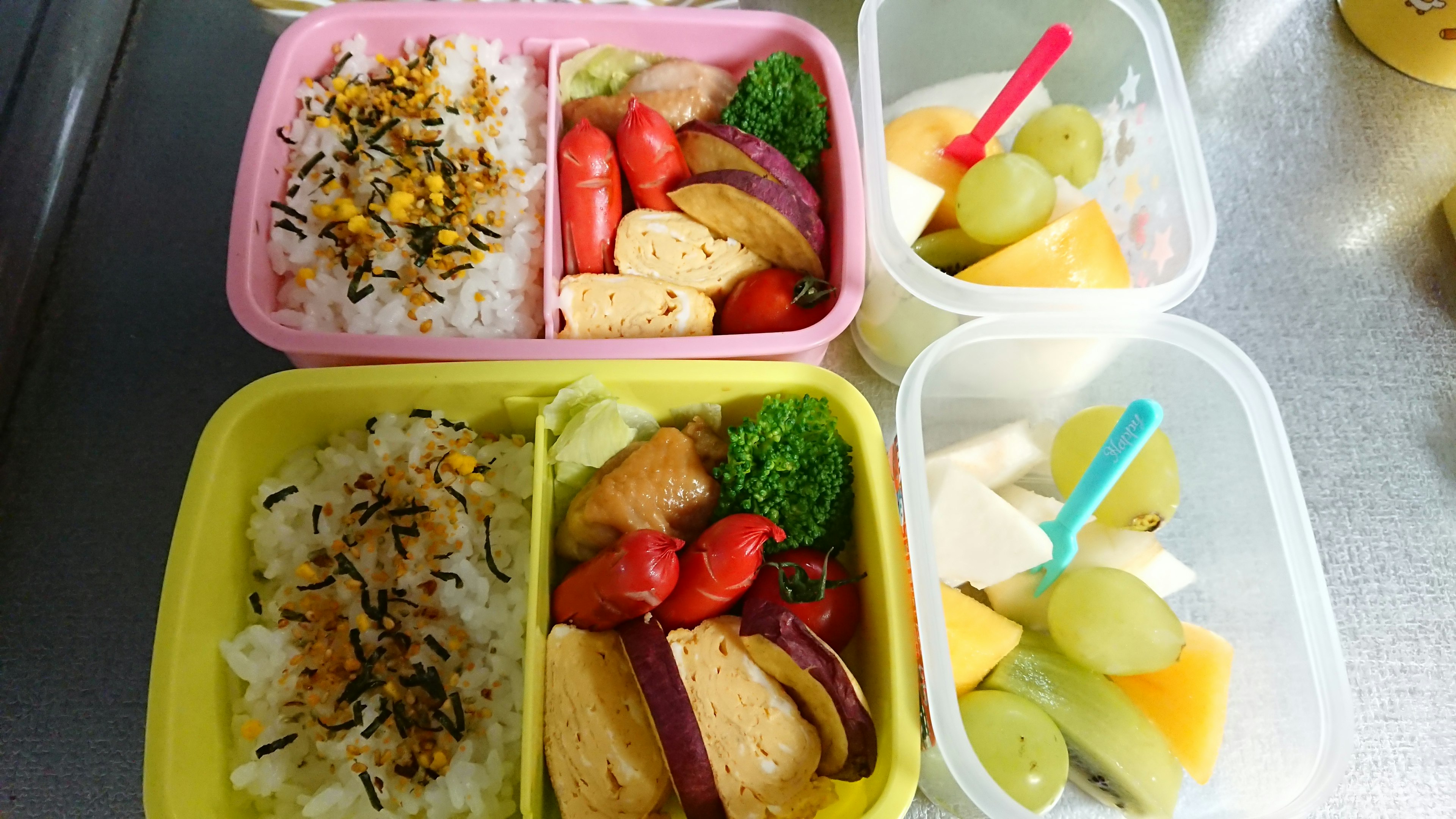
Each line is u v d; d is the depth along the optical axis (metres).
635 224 0.31
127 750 0.28
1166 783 0.26
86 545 0.30
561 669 0.26
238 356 0.32
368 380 0.27
